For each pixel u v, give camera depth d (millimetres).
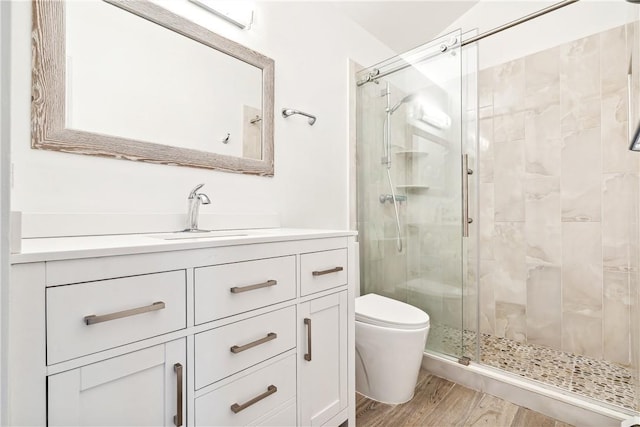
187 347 819
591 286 1980
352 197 2152
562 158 2078
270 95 1619
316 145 1911
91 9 1083
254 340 976
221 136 1432
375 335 1595
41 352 598
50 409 609
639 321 1408
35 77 966
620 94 1869
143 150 1185
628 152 1843
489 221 2406
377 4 2111
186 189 1316
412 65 2018
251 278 971
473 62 1946
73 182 1037
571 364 1899
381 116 2174
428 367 1938
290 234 1180
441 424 1453
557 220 2104
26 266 584
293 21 1778
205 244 854
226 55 1456
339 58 2086
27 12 959
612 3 1897
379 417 1500
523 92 2238
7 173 418
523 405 1582
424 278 2008
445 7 2295
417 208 2029
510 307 2312
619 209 1876
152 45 1229
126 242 830
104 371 679
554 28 2105
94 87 1084
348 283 1354
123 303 708
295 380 1108
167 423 779
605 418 1367
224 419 897
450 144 1873
